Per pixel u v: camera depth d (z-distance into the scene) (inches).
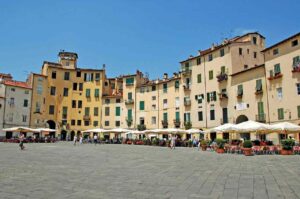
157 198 318.0
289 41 1518.2
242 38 2074.3
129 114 2787.9
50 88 2844.5
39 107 2728.8
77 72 3004.4
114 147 1688.0
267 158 880.3
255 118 1696.6
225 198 318.7
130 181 429.1
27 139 2192.4
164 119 2490.2
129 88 2829.7
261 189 368.8
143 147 1747.0
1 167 581.6
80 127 2925.7
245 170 567.5
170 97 2456.9
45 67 2925.7
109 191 354.0
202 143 1443.2
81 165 649.0
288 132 1247.5
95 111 2957.7
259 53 2039.9
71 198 314.0
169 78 2625.5
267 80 1641.2
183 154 1089.4
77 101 2955.2
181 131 1868.8
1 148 1326.3
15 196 319.3
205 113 2108.8
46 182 411.5
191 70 2269.9
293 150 1079.0
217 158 890.1
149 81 2942.9
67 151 1195.3
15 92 2561.5
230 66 1930.4
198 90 2187.5
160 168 604.1
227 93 1932.8
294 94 1470.2
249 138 1752.0
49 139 2357.3
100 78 3019.2
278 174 507.5
